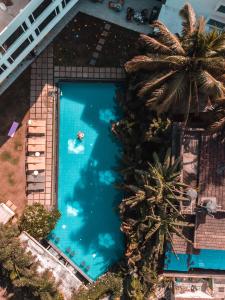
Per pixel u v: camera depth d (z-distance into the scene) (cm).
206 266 3384
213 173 3122
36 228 3262
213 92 2677
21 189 3425
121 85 3475
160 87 2717
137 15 3403
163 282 3484
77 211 3478
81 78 3441
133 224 3156
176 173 2941
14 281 3106
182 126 3100
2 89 3394
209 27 3198
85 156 3472
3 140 3403
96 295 3366
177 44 2520
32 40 3012
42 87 3422
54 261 3331
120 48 3462
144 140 3177
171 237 3016
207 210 3012
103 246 3491
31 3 2556
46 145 3428
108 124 3475
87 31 3441
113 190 3488
